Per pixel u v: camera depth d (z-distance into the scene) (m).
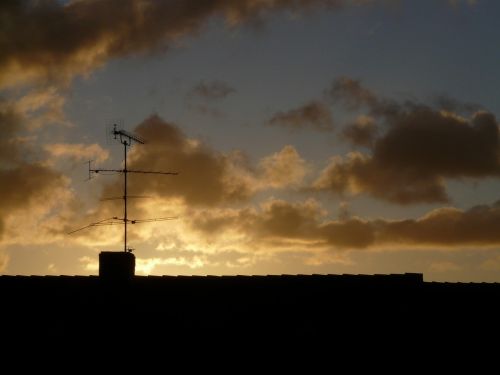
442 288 19.27
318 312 18.94
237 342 18.67
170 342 18.72
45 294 19.34
